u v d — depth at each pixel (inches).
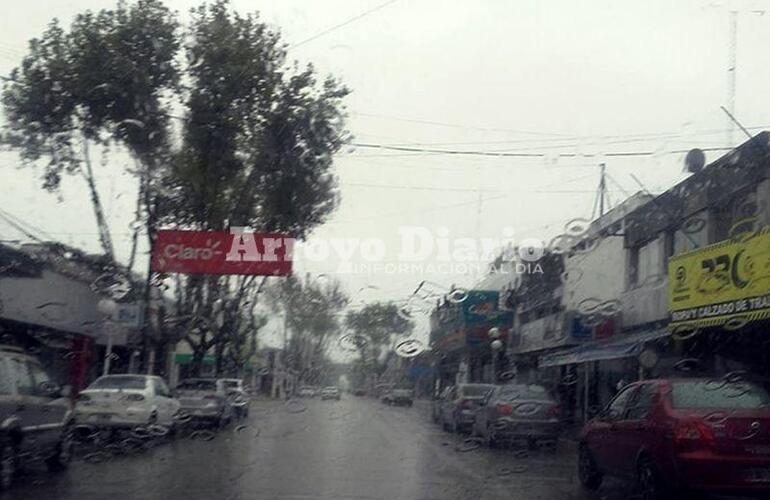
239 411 1179.3
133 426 745.6
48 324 999.0
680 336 800.9
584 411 1102.4
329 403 1911.9
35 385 516.1
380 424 1158.3
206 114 1027.3
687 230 893.8
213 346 1441.9
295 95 1047.0
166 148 1033.5
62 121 1002.1
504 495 495.8
